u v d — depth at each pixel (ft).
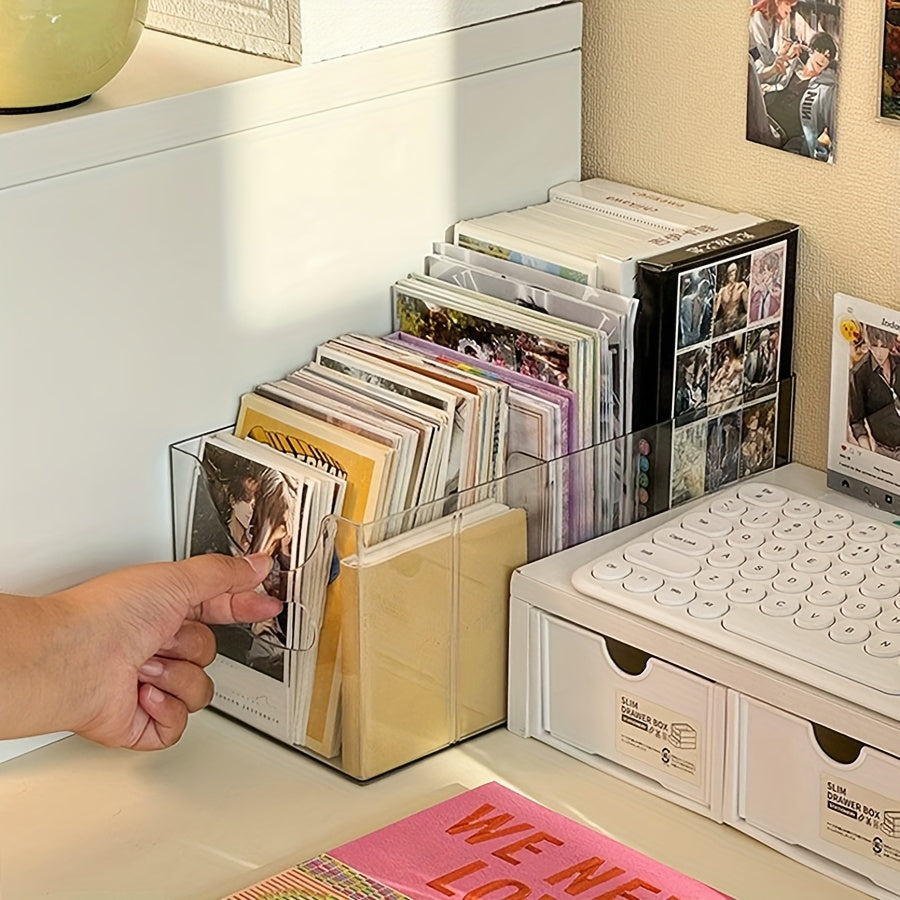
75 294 3.07
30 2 2.81
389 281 3.65
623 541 3.34
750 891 2.75
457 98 3.61
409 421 3.17
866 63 3.33
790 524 3.26
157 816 2.99
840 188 3.48
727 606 2.95
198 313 3.29
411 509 3.04
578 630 3.08
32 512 3.15
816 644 2.81
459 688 3.22
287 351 3.49
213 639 3.19
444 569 3.11
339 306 3.56
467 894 2.64
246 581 3.06
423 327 3.60
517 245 3.55
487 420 3.24
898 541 3.17
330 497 3.08
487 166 3.74
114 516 3.29
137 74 3.24
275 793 3.07
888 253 3.43
